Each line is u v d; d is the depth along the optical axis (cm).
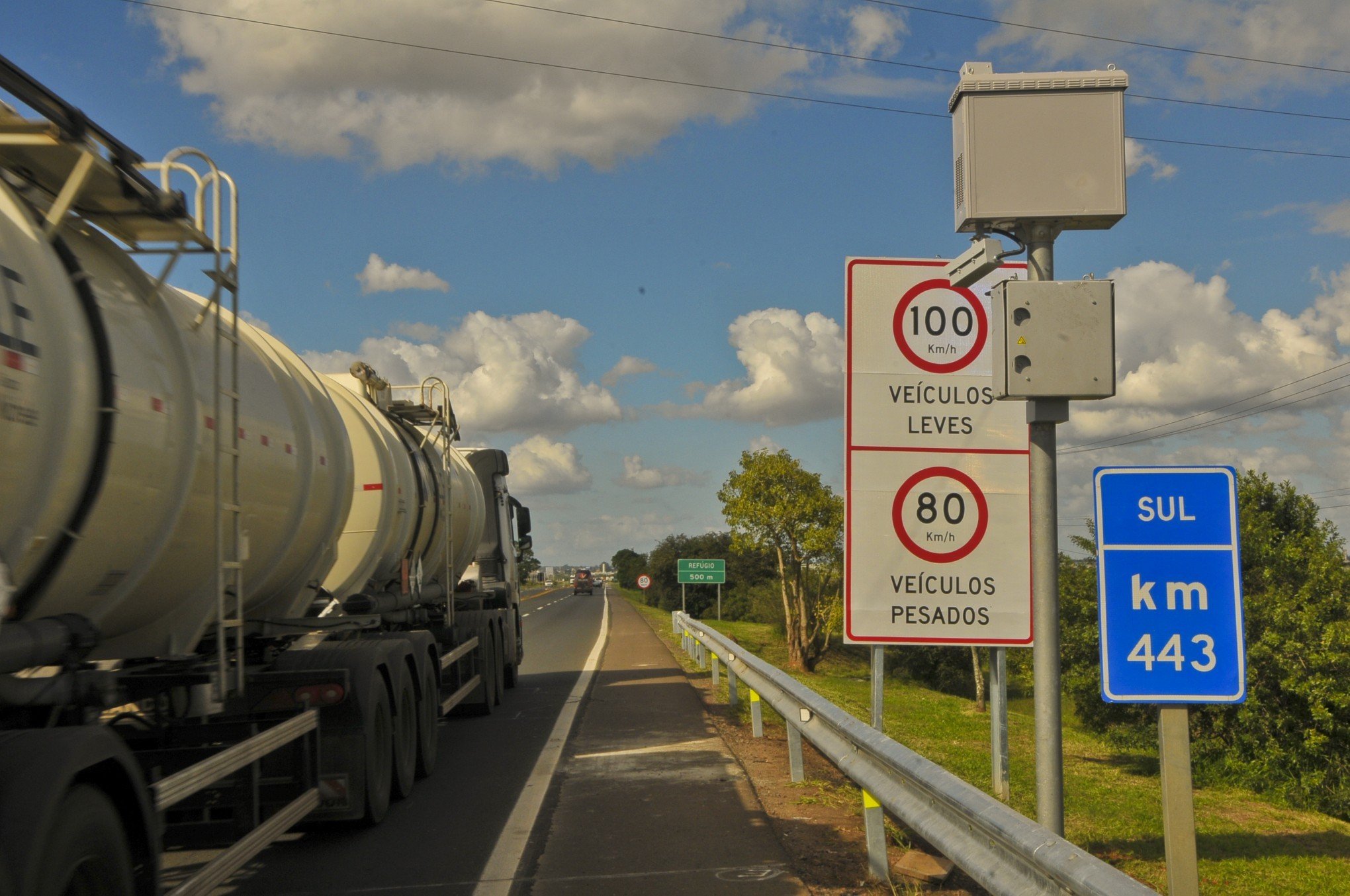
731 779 887
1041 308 501
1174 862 446
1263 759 1393
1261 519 1691
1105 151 533
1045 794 512
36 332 433
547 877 614
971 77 534
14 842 331
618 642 2977
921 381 790
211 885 484
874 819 579
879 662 782
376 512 1031
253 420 667
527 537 1991
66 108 439
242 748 543
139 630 590
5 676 438
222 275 579
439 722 1356
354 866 661
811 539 2952
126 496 501
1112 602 452
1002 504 786
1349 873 618
